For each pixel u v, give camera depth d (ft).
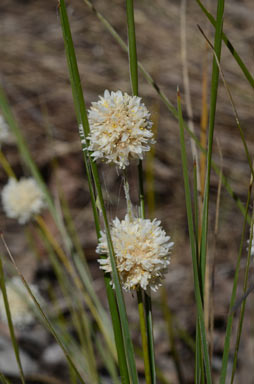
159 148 2.97
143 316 1.05
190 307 2.24
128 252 1.01
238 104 2.97
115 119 1.00
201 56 3.24
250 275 2.28
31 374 1.83
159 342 2.03
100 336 1.96
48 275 2.38
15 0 4.11
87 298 1.44
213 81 0.99
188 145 2.99
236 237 2.59
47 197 1.51
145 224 1.03
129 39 1.06
